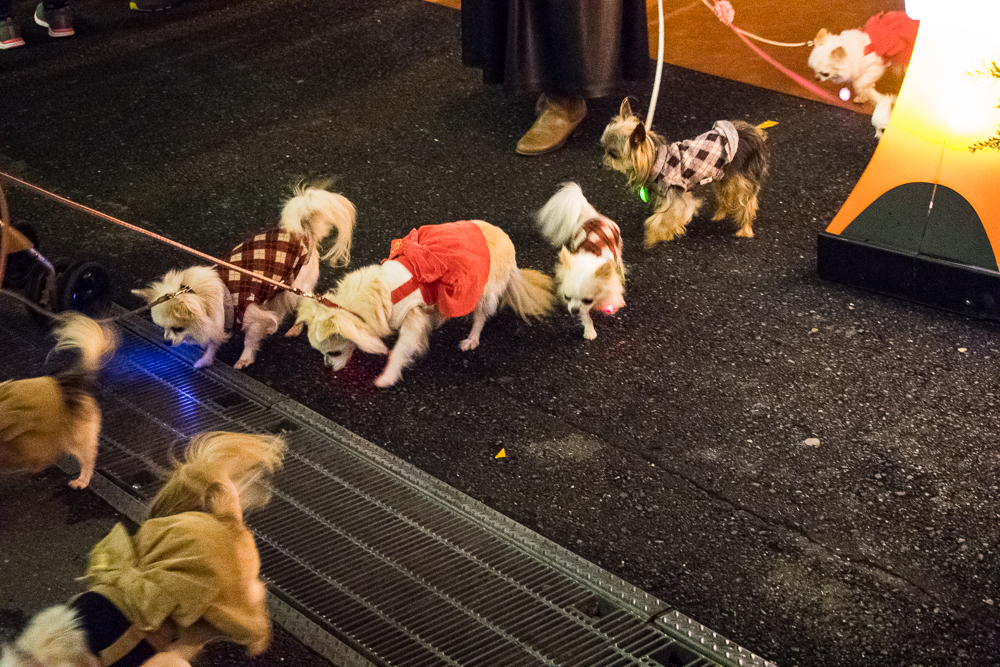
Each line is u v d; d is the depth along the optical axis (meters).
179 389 4.39
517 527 3.53
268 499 3.37
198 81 7.57
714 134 5.03
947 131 4.34
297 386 4.41
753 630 3.10
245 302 4.34
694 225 5.45
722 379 4.25
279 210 5.81
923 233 4.51
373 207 5.76
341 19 8.55
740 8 8.27
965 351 4.30
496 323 4.76
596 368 4.38
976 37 4.14
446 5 8.68
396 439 4.05
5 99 7.43
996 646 2.98
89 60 8.05
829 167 5.87
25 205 5.97
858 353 4.34
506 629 3.13
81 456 3.57
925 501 3.54
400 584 3.32
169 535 2.46
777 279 4.92
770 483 3.67
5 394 3.20
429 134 6.59
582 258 4.37
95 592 2.37
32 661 2.15
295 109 7.06
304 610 3.23
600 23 5.80
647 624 3.13
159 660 2.40
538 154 6.21
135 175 6.30
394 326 4.22
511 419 4.12
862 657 2.98
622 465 3.82
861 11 7.99
